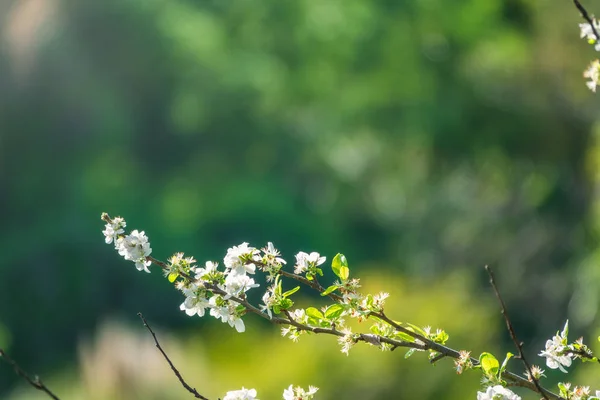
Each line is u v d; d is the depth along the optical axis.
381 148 21.91
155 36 26.22
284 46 24.28
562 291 13.16
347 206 26.44
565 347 2.49
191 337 11.48
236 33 27.02
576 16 12.60
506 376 2.47
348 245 25.92
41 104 24.27
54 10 24.70
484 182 17.00
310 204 27.89
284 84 25.41
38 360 20.36
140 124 26.83
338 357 8.41
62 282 21.06
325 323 2.52
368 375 8.25
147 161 27.05
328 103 23.33
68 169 24.45
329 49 21.09
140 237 2.47
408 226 21.25
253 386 8.58
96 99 25.11
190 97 27.38
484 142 15.95
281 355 8.70
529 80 14.03
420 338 2.53
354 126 20.97
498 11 15.66
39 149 24.27
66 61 24.66
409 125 17.86
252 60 27.34
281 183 27.92
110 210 24.36
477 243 15.84
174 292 20.70
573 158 13.89
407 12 17.36
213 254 23.81
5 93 23.92
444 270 16.36
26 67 24.05
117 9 25.55
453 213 17.50
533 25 14.06
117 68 25.77
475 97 15.98
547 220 14.49
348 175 26.47
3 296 20.89
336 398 8.25
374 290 10.09
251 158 28.23
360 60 18.64
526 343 13.52
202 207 25.44
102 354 9.77
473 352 9.27
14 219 23.61
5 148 23.89
